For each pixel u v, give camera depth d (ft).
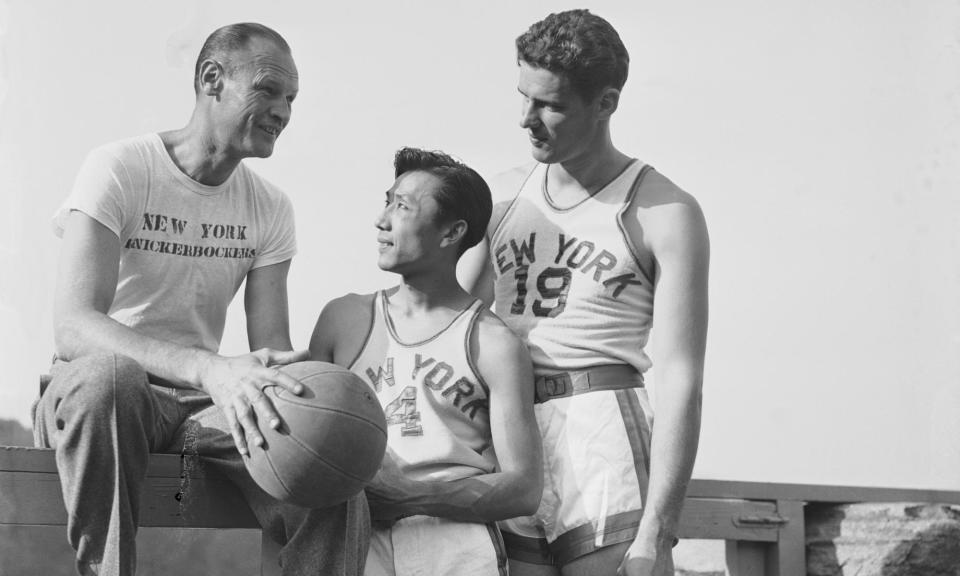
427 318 11.24
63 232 11.28
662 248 11.30
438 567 10.44
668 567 10.77
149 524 10.02
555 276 11.56
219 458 10.10
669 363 11.15
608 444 11.11
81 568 9.54
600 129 11.57
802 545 15.23
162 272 11.50
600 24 11.33
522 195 12.05
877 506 15.75
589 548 10.97
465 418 10.92
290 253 12.39
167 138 11.77
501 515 10.55
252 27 11.72
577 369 11.34
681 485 10.93
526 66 11.28
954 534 15.83
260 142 11.60
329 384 9.30
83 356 10.09
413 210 11.14
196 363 9.73
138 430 9.52
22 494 9.81
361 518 9.89
